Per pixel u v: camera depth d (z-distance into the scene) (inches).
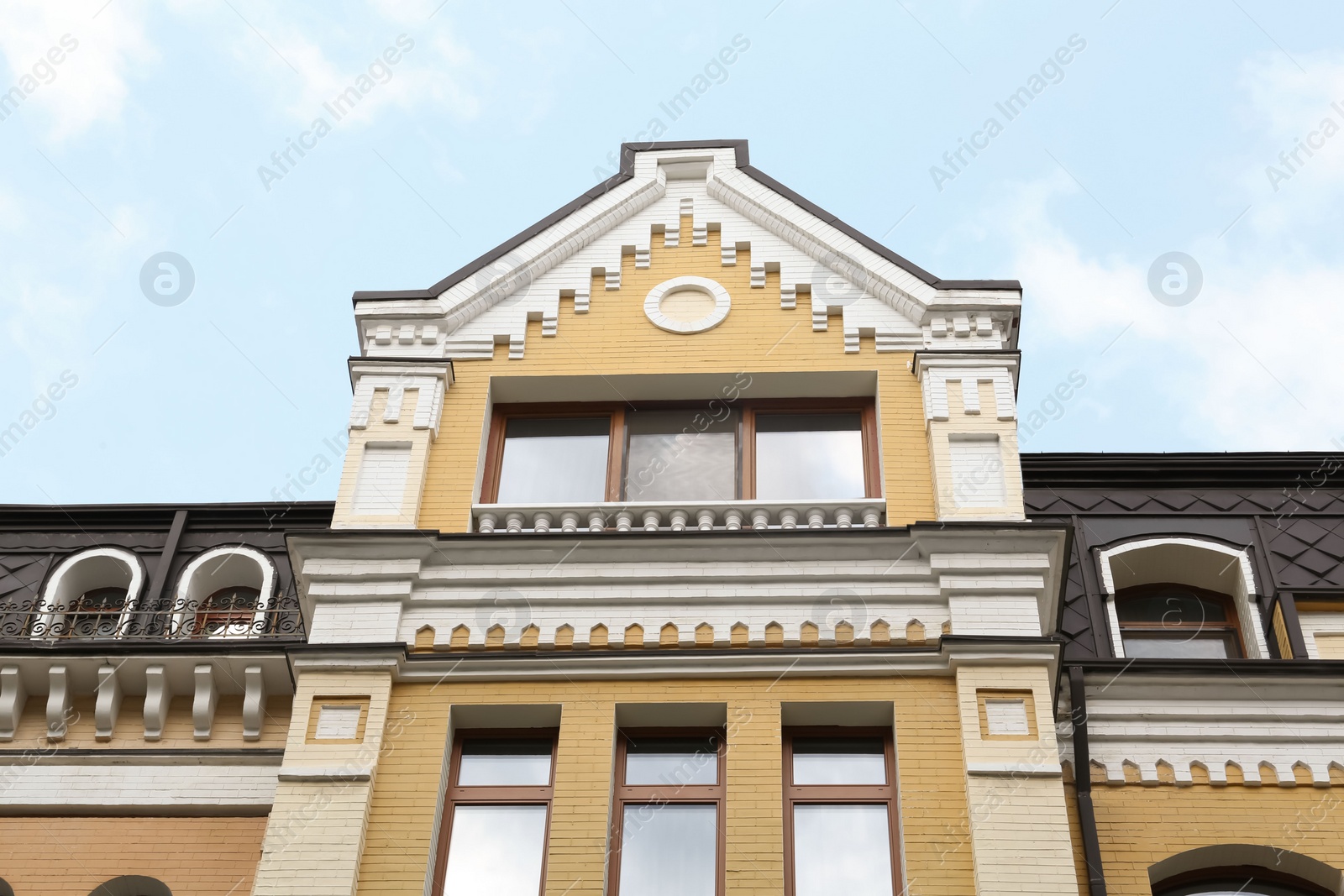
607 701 537.0
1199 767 569.9
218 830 577.9
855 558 567.5
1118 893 536.7
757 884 485.4
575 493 630.5
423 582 566.9
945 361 634.8
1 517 697.6
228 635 655.1
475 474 613.6
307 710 527.8
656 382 649.0
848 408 654.5
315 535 568.1
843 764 534.3
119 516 698.8
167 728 601.0
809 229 685.3
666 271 687.1
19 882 562.3
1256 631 634.8
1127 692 587.5
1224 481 689.0
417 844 496.7
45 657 605.6
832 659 541.3
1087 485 690.2
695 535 568.1
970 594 553.3
